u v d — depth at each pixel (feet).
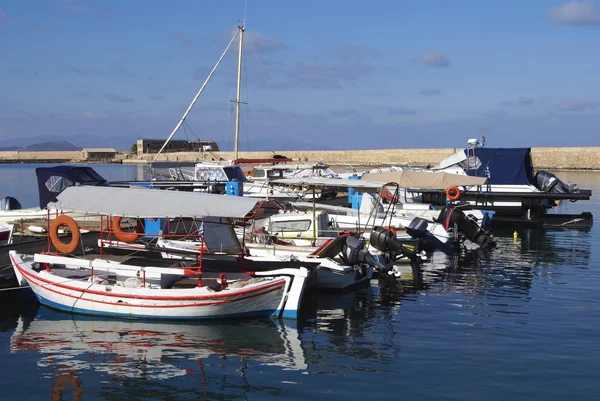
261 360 35.81
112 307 43.75
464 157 99.81
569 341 39.24
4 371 33.83
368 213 72.49
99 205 44.73
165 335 40.24
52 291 45.24
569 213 115.44
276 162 123.03
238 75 120.67
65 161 345.72
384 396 30.78
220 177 100.53
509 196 95.61
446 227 75.56
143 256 51.29
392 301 49.70
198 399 30.53
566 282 56.90
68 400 30.32
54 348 37.55
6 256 52.75
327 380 32.86
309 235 61.36
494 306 48.08
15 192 140.56
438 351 37.37
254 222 61.05
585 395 30.94
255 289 42.83
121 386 32.01
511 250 75.61
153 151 318.86
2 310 45.62
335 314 45.73
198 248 56.08
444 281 57.41
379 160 270.67
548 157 242.78
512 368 34.45
